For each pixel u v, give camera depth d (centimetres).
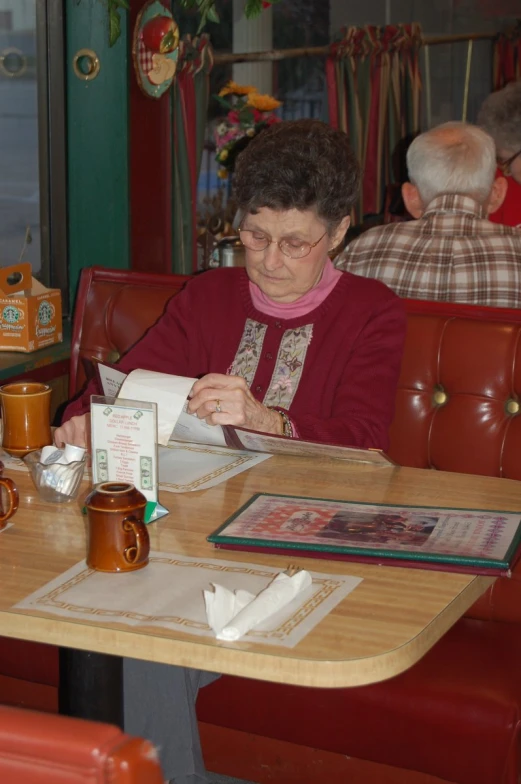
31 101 309
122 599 121
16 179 313
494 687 164
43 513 150
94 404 148
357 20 489
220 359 202
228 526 141
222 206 386
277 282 190
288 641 110
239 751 182
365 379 191
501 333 203
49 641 115
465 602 123
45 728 67
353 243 250
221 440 170
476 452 203
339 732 169
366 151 479
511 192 325
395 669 108
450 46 536
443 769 163
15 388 177
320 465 172
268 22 434
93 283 253
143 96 320
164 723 145
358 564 130
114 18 291
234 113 347
